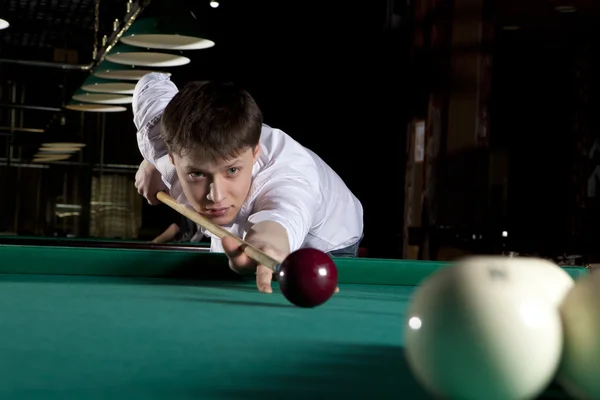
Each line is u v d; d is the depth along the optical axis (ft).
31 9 29.81
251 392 3.52
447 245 30.91
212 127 8.37
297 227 8.64
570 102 46.09
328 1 45.88
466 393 3.11
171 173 10.61
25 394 3.38
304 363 4.23
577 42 42.65
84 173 46.98
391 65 43.70
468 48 31.07
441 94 31.55
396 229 43.75
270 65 47.93
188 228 23.84
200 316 6.02
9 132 43.34
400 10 41.91
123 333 5.12
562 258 26.68
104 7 28.86
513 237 48.62
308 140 48.34
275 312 6.36
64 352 4.40
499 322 3.04
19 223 46.52
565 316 3.18
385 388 3.66
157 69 21.86
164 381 3.69
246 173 8.89
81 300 6.91
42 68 44.09
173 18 17.38
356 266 9.48
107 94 26.16
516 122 48.21
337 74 47.37
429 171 31.94
